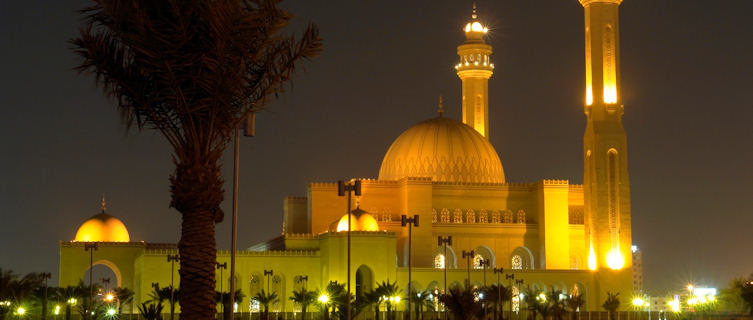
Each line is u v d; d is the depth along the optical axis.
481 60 166.25
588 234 138.88
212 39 41.31
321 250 135.75
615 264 136.38
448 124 154.88
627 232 137.12
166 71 41.34
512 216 149.88
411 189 143.75
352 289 130.88
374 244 132.25
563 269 142.88
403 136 156.50
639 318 129.50
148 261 128.88
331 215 146.75
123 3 40.03
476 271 136.62
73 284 136.38
